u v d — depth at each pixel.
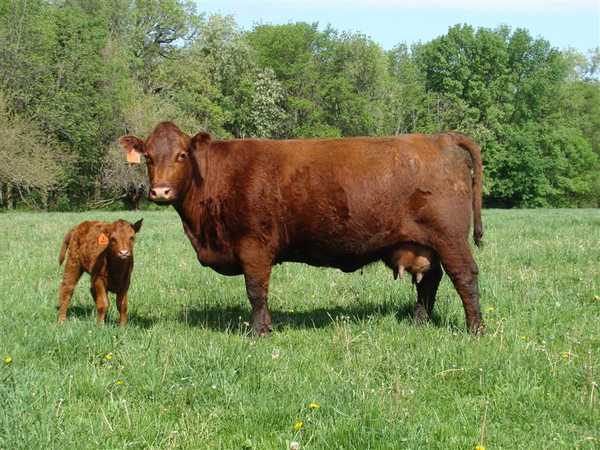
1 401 4.86
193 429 4.80
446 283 10.16
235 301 9.40
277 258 7.84
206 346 6.50
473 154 7.61
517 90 75.88
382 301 9.04
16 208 52.41
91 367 6.02
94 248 7.80
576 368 5.87
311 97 75.50
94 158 53.56
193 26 67.00
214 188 7.70
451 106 73.50
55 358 6.41
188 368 5.80
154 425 4.86
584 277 10.41
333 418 4.90
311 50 77.69
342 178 7.44
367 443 4.51
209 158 7.76
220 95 63.16
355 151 7.56
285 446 4.57
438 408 5.25
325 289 10.12
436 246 7.45
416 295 9.18
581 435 4.71
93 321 7.68
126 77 55.59
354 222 7.47
